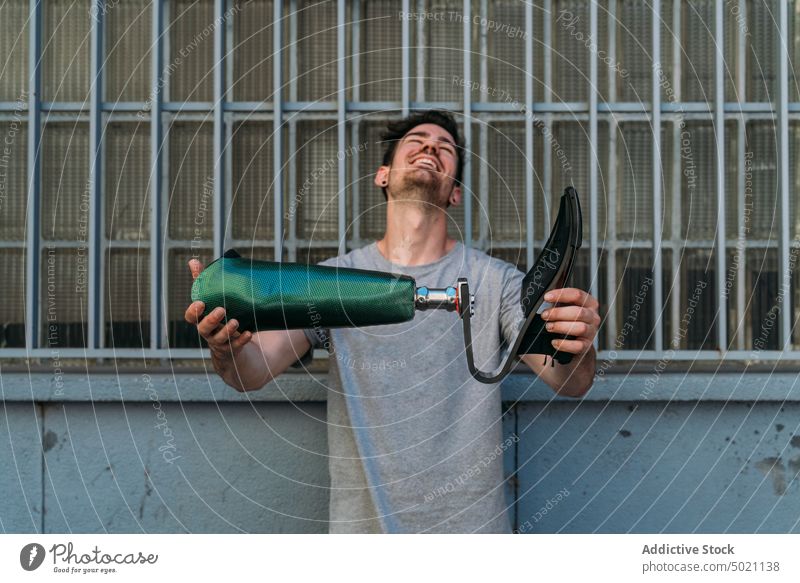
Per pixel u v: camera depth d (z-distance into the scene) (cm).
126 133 227
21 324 230
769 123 226
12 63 227
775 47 226
